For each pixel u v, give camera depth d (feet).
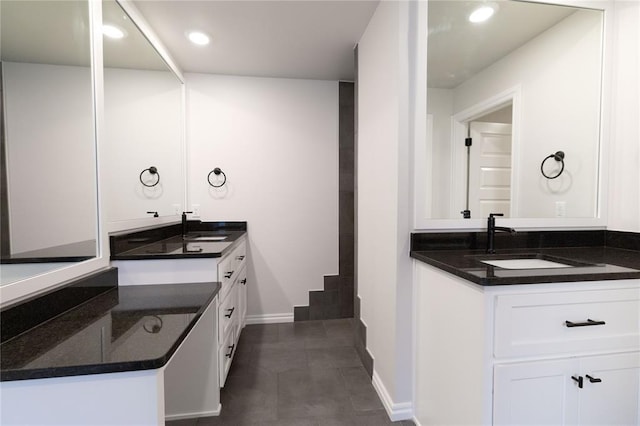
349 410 5.07
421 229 4.82
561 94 5.44
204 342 4.85
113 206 4.94
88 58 4.25
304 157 8.98
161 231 6.76
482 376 3.20
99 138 4.34
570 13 5.36
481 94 5.22
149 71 6.47
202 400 4.87
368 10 5.68
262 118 8.78
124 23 5.35
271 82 8.78
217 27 6.25
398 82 4.68
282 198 8.93
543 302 3.25
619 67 5.22
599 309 3.37
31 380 2.17
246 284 8.84
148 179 6.46
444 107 5.12
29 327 2.86
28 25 3.51
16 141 3.30
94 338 2.67
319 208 9.08
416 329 4.79
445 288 3.96
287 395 5.45
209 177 8.61
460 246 4.89
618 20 5.22
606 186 5.39
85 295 3.76
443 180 5.16
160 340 2.62
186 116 8.43
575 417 3.35
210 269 4.85
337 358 6.81
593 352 3.37
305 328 8.53
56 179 3.72
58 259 3.65
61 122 3.84
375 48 5.71
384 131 5.25
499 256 4.53
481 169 5.31
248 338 7.84
